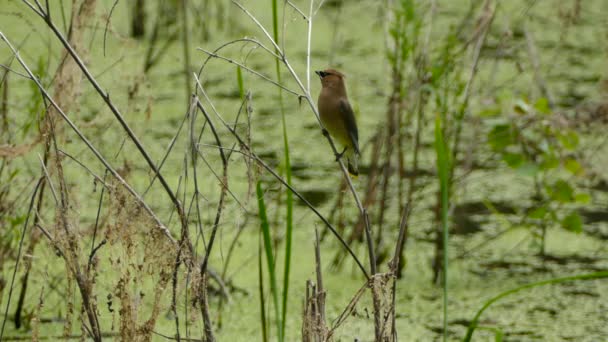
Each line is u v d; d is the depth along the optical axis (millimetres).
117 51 10000
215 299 9547
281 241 10859
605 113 11398
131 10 16297
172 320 8336
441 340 8766
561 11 12445
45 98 6672
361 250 10695
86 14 7500
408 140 11656
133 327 6219
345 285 9922
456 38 10094
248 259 10359
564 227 10328
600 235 11266
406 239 10250
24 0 5926
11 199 9117
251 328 8914
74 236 6398
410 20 9430
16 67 11883
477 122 10953
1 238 8211
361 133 13133
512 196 12156
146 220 6168
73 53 6023
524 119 10258
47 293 8930
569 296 9766
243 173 11828
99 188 10258
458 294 9812
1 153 7562
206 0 16594
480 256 10766
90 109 10945
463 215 11602
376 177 10469
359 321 8906
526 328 9023
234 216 10789
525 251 10898
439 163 6312
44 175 6824
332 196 11859
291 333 8859
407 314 9367
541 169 10258
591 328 9023
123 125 6148
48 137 6793
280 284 9945
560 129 10203
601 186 12383
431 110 13227
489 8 9961
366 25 17359
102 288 8242
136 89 8641
